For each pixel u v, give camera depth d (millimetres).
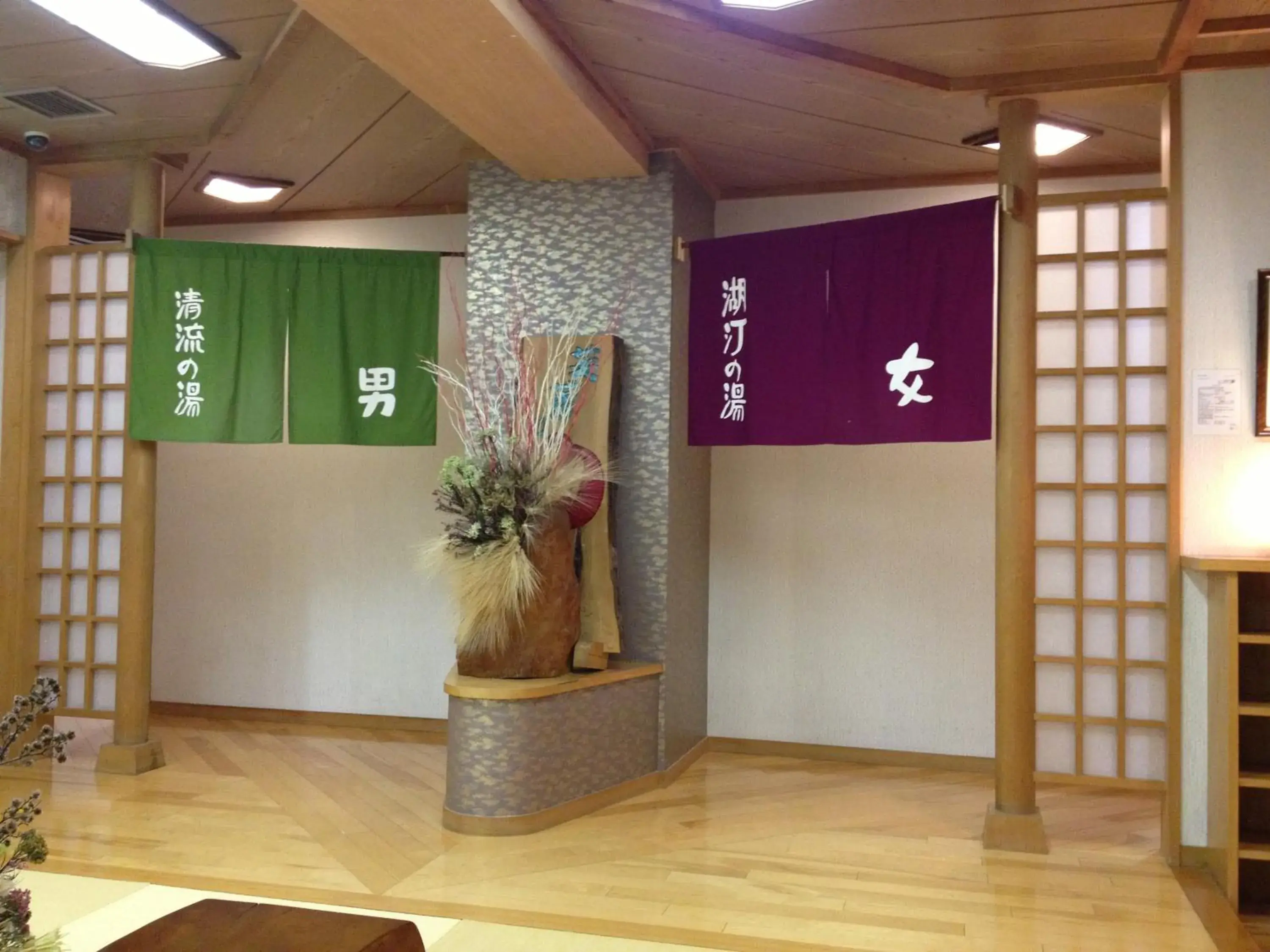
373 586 5469
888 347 3721
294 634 5562
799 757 4871
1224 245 3471
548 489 3760
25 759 1559
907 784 4398
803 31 3264
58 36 3486
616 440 4270
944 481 4766
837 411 3822
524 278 4438
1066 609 3635
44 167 4691
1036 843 3498
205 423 4484
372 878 3152
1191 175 3492
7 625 4652
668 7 3098
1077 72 3529
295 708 5551
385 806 3973
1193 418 3477
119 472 4641
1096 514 3611
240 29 3445
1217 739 3285
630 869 3260
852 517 4867
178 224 5766
